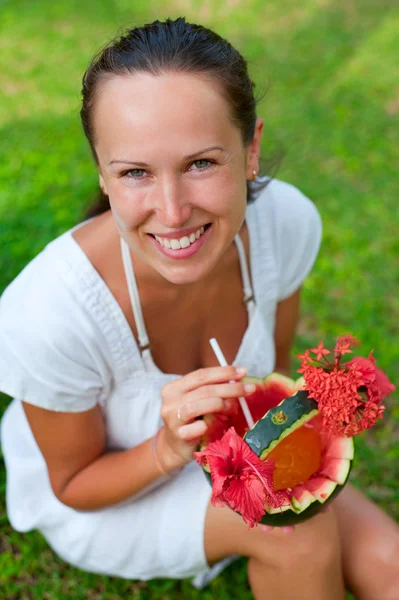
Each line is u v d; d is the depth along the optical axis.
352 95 6.97
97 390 2.43
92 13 9.04
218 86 1.79
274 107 6.79
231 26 8.67
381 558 2.45
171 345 2.51
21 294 2.29
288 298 2.89
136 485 2.42
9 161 6.00
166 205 1.83
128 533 2.56
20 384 2.30
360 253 4.89
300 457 1.98
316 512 1.99
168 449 2.26
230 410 2.17
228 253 2.42
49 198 5.42
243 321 2.66
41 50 8.13
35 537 3.27
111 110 1.79
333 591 2.38
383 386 1.90
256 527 2.30
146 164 1.79
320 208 5.35
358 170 5.81
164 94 1.75
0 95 7.19
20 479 2.79
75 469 2.52
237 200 1.92
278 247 2.64
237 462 1.70
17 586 3.11
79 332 2.26
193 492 2.51
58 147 6.18
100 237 2.25
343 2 9.12
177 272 2.00
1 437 3.35
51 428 2.41
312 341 4.25
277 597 2.44
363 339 4.23
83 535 2.63
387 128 6.43
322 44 8.05
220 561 2.69
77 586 3.11
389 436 3.71
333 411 1.81
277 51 7.93
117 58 1.79
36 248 4.79
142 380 2.47
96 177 5.59
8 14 9.14
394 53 7.76
